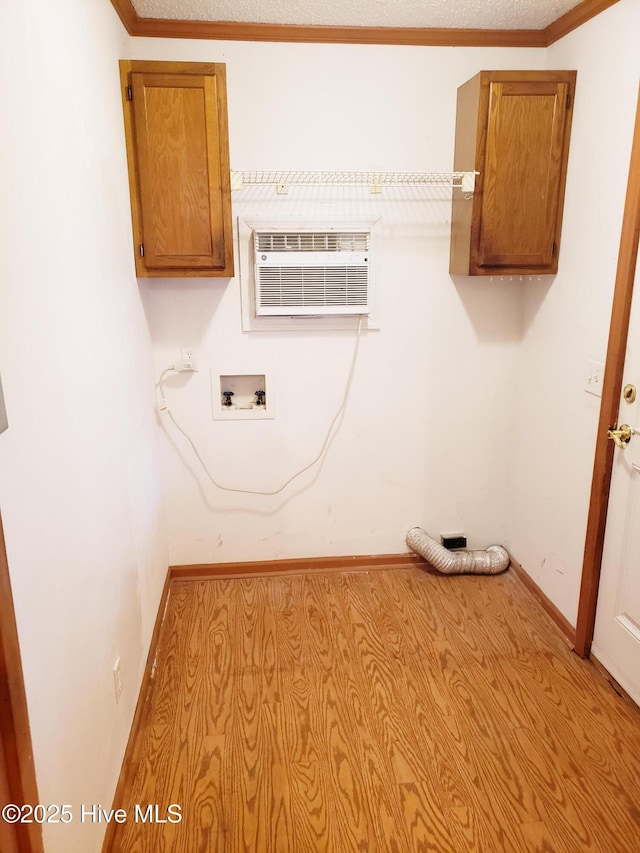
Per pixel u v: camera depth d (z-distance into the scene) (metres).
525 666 2.17
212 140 2.05
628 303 1.89
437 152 2.46
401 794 1.65
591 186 2.08
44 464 1.10
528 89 2.15
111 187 1.78
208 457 2.68
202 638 2.35
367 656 2.23
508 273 2.33
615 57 1.92
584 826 1.55
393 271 2.56
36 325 1.07
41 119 1.14
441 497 2.86
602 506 2.07
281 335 2.58
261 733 1.87
